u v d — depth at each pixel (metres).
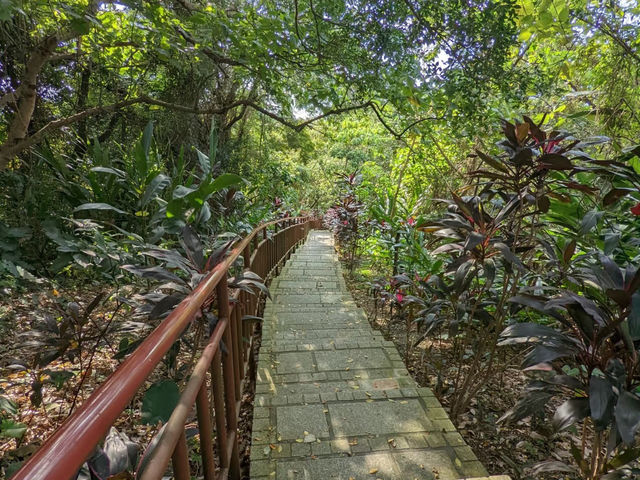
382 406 1.99
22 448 1.43
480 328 2.55
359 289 5.66
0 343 2.47
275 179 10.62
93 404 0.41
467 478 1.50
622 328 1.15
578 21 2.89
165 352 0.60
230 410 1.37
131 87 4.66
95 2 2.61
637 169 2.06
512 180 1.93
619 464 1.25
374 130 8.14
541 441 2.06
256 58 3.49
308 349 2.78
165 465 0.57
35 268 3.71
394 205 6.15
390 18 3.00
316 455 1.62
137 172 3.46
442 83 3.20
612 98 3.29
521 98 3.18
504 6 2.52
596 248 2.09
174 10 3.97
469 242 1.70
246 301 2.32
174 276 1.37
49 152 3.84
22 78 3.14
